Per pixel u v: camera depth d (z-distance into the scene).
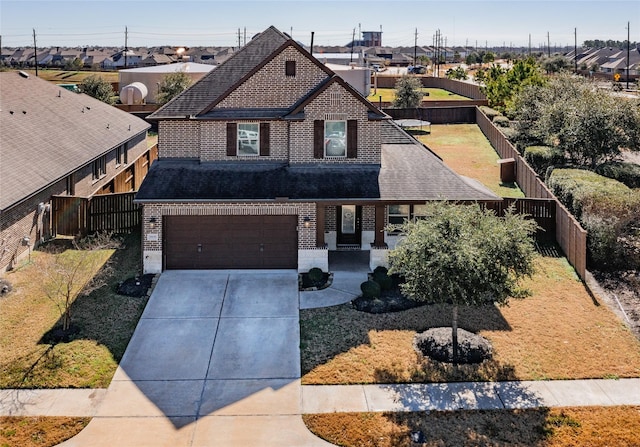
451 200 20.11
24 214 21.50
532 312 17.22
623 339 15.52
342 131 22.09
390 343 15.38
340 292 18.98
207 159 22.47
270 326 16.48
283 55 22.31
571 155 29.97
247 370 14.12
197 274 20.48
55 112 30.52
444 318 16.89
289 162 22.17
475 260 13.16
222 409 12.46
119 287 19.06
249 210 20.53
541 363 14.33
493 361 14.42
